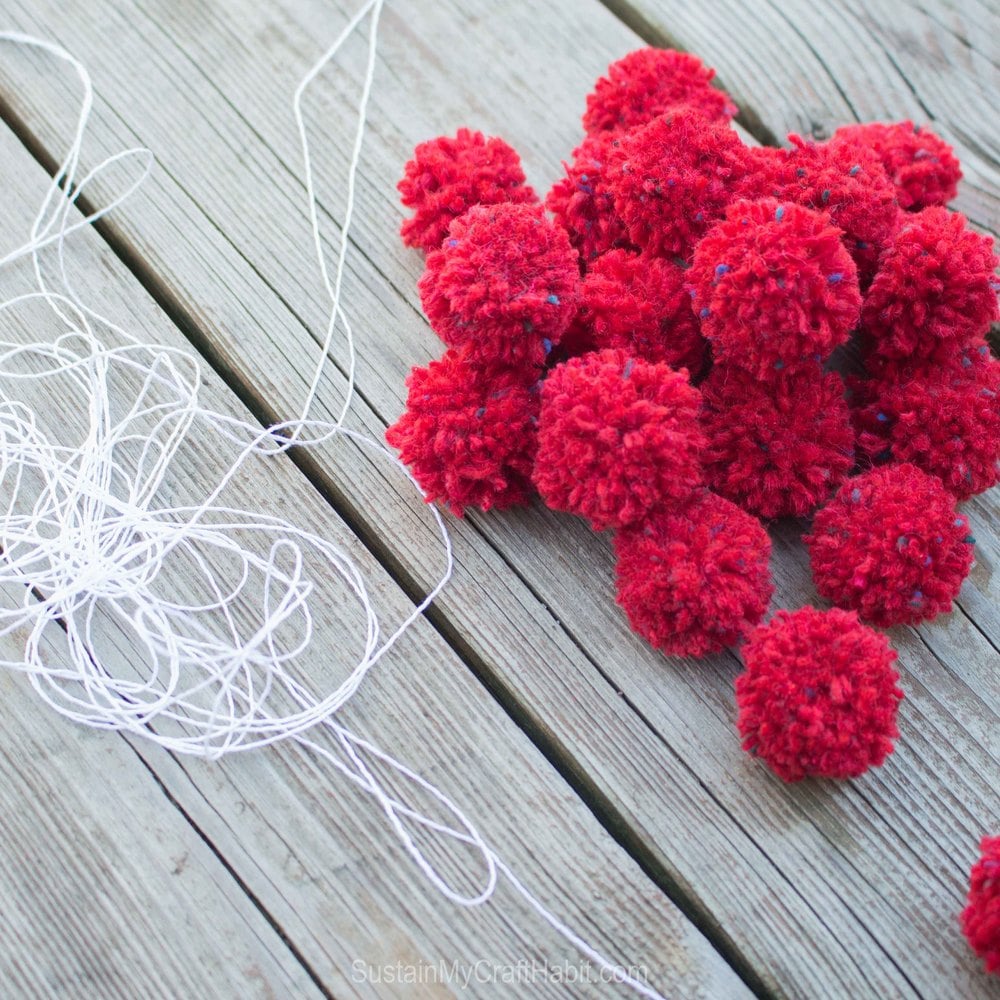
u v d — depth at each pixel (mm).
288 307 568
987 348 538
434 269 520
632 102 561
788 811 517
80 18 604
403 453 526
